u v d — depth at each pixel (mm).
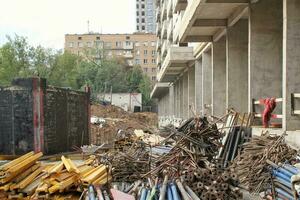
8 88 16562
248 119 15758
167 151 13156
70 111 19609
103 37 154875
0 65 63156
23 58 64500
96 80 104938
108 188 9133
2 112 16625
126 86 116062
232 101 22812
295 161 10758
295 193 8469
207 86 31797
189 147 12031
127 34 155500
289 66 14016
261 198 10336
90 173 10516
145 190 8828
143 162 12352
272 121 17578
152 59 154875
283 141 12023
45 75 67625
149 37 154875
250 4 18453
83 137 21344
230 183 9648
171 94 65125
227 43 22938
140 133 22078
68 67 74500
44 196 9164
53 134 17516
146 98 118312
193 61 38094
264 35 18266
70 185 9406
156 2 76250
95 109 62031
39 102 16422
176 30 36125
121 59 127562
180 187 8836
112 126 35156
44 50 69250
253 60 18234
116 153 13367
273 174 10312
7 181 9695
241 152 13383
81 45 154875
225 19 23016
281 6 18281
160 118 67375
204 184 9578
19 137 16453
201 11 21016
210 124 13055
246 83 22828
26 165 10352
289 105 13953
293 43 14016
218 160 12117
